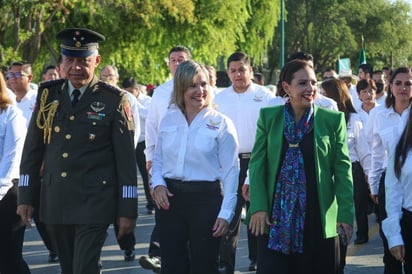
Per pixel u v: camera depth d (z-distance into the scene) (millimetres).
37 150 5227
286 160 4746
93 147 5078
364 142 7711
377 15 49906
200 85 5234
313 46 49344
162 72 26766
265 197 4789
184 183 5184
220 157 5266
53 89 5238
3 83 5922
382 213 6387
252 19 32375
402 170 4828
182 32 25984
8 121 5855
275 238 4715
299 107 4805
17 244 5867
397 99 6664
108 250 8680
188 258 5293
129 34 25188
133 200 5094
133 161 5137
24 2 20078
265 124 4863
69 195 5047
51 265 7949
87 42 5090
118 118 5113
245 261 8070
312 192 4723
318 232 4734
